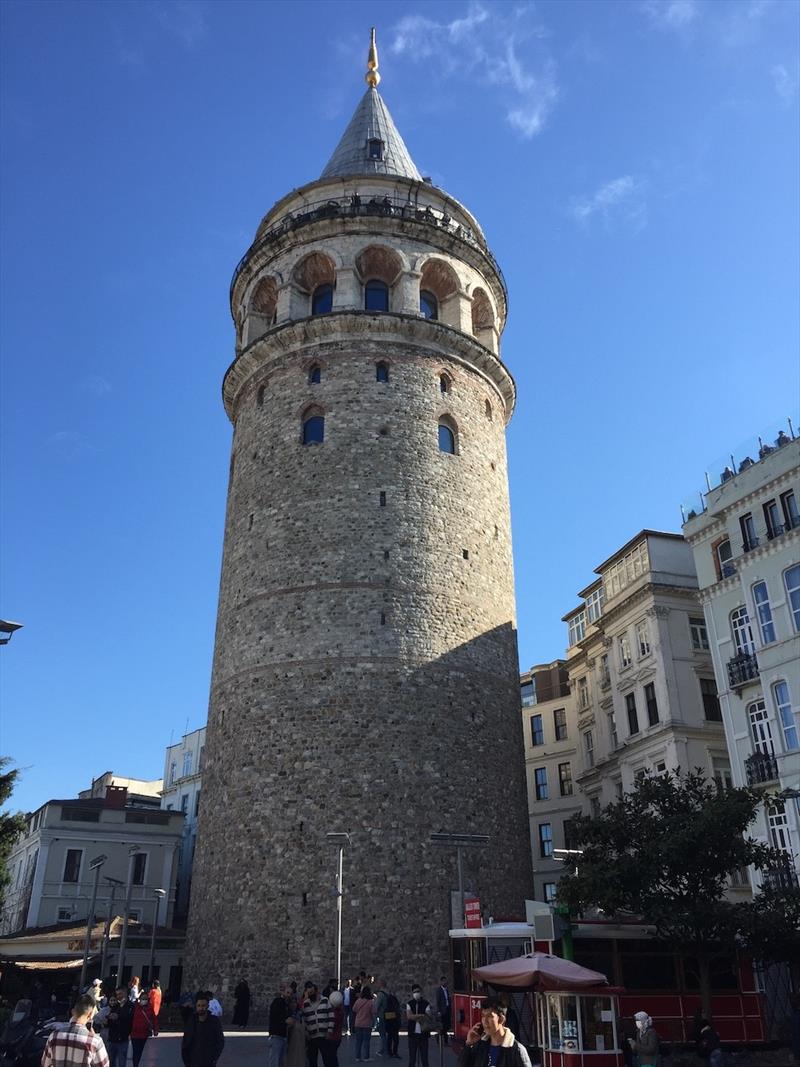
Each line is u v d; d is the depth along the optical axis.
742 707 35.97
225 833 34.50
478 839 29.14
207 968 32.88
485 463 42.44
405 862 32.53
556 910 23.11
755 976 25.66
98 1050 10.70
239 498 41.47
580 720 54.25
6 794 34.56
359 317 41.44
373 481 38.50
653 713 43.66
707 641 44.25
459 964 26.72
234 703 36.59
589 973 18.64
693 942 23.11
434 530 38.59
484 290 46.66
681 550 45.91
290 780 33.78
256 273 46.97
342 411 39.97
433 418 40.94
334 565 36.91
